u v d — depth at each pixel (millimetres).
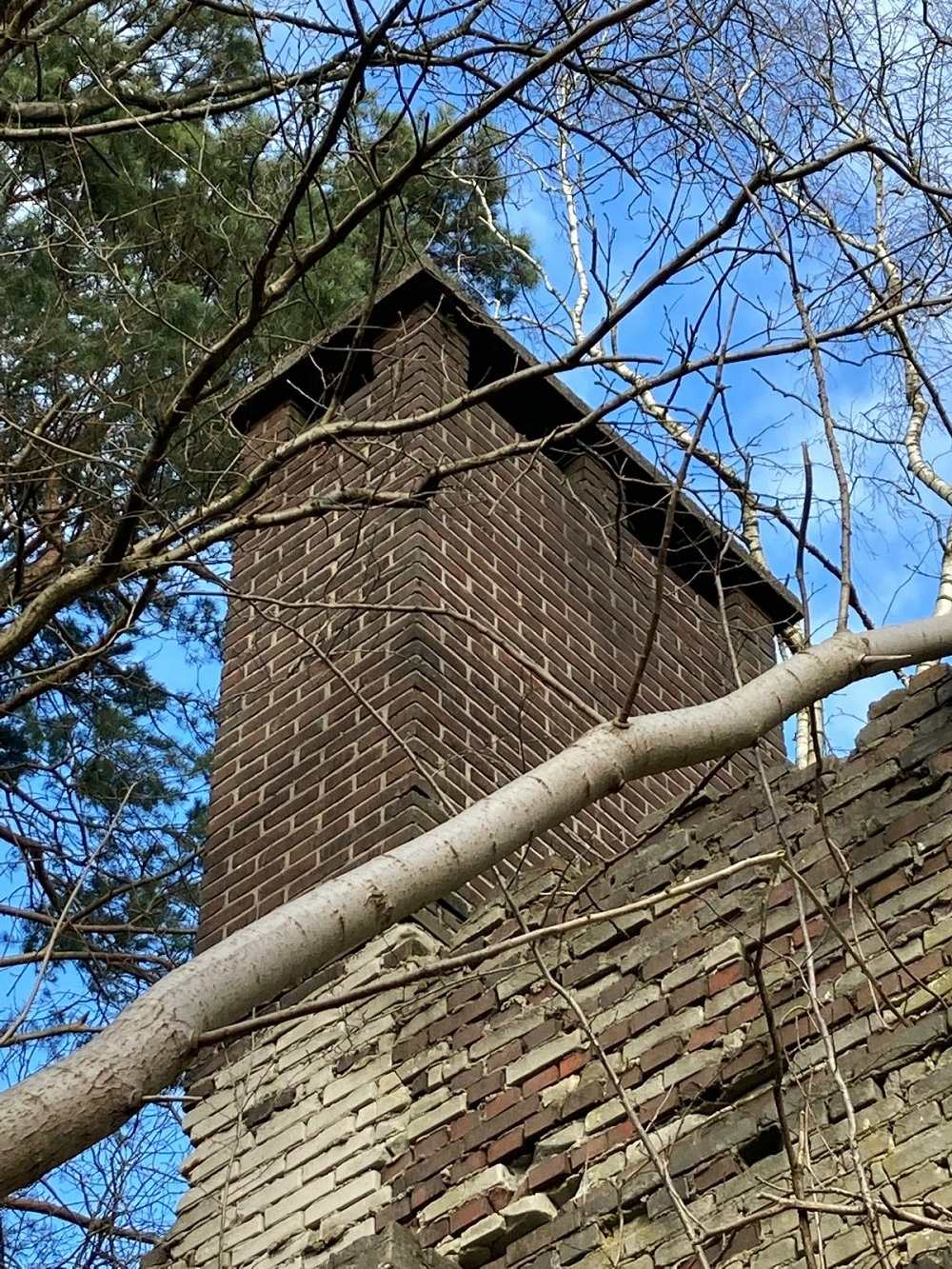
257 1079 7852
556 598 10008
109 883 10477
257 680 9672
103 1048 2824
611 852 9391
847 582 4469
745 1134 5824
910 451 7684
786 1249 5438
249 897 8758
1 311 9258
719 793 7137
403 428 6133
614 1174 6191
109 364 8328
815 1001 4484
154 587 6645
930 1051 5645
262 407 10625
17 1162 2660
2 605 7465
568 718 9547
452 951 7613
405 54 6203
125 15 10047
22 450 8164
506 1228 6355
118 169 9594
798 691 4203
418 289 10227
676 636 10914
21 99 9305
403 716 8633
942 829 6234
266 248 5730
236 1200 7480
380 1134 7176
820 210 5770
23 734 11742
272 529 10188
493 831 3545
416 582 9070
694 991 6496
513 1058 6938
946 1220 4473
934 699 6637
